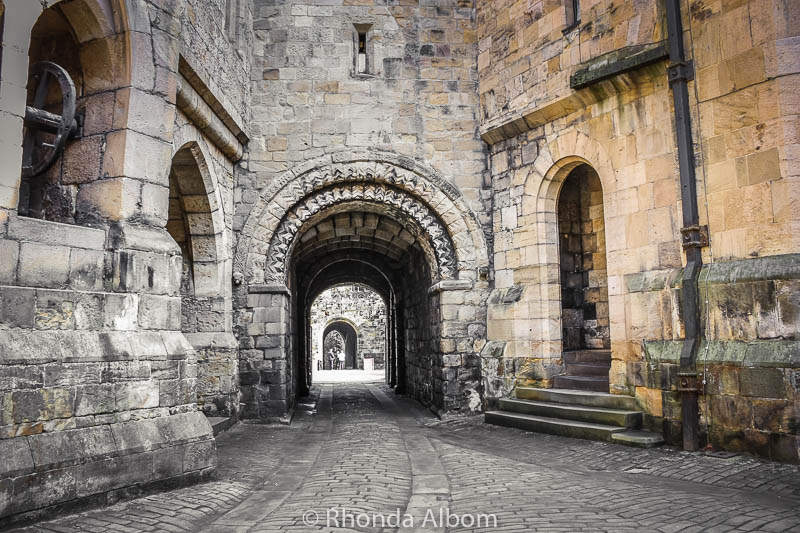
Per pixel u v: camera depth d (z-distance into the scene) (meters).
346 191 11.72
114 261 5.95
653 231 8.20
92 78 6.43
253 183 11.39
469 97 11.94
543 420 8.98
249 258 11.20
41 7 5.40
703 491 5.39
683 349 7.29
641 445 7.45
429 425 10.57
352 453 7.65
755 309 6.75
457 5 12.16
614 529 4.34
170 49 6.88
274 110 11.62
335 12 11.96
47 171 6.40
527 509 4.96
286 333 11.51
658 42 8.24
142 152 6.41
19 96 5.18
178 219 10.10
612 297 8.74
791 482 5.56
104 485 5.31
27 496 4.74
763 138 6.90
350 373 30.33
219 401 10.09
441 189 11.67
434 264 12.17
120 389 5.66
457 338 11.39
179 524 4.82
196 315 10.24
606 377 9.55
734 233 7.14
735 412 6.78
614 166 8.88
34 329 5.12
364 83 11.82
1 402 4.71
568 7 9.90
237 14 10.94
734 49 7.20
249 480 6.42
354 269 21.53
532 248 10.54
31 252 5.20
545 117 10.21
